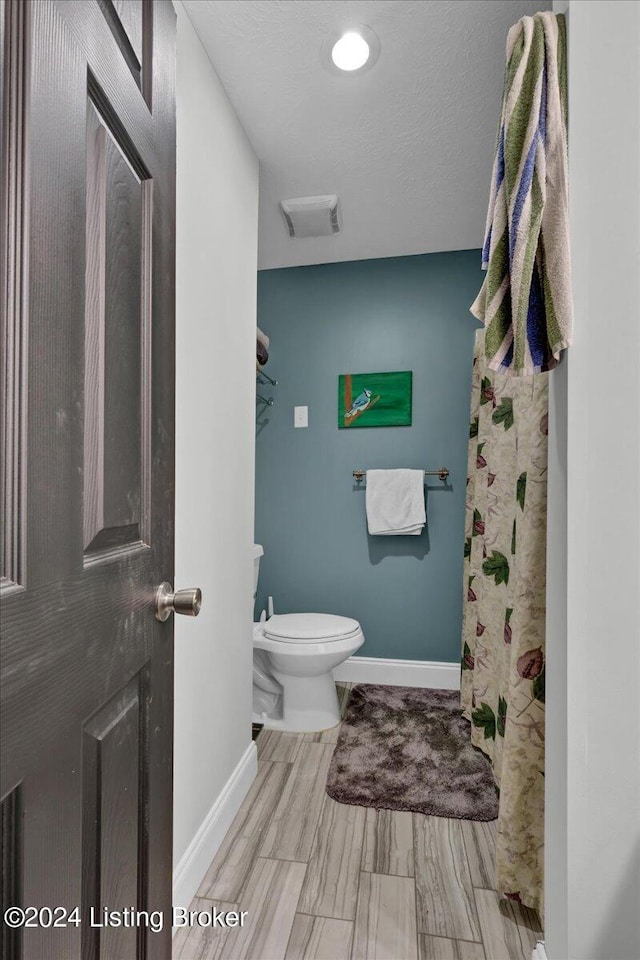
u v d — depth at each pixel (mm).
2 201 462
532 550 1241
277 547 2869
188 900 1282
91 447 609
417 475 2668
